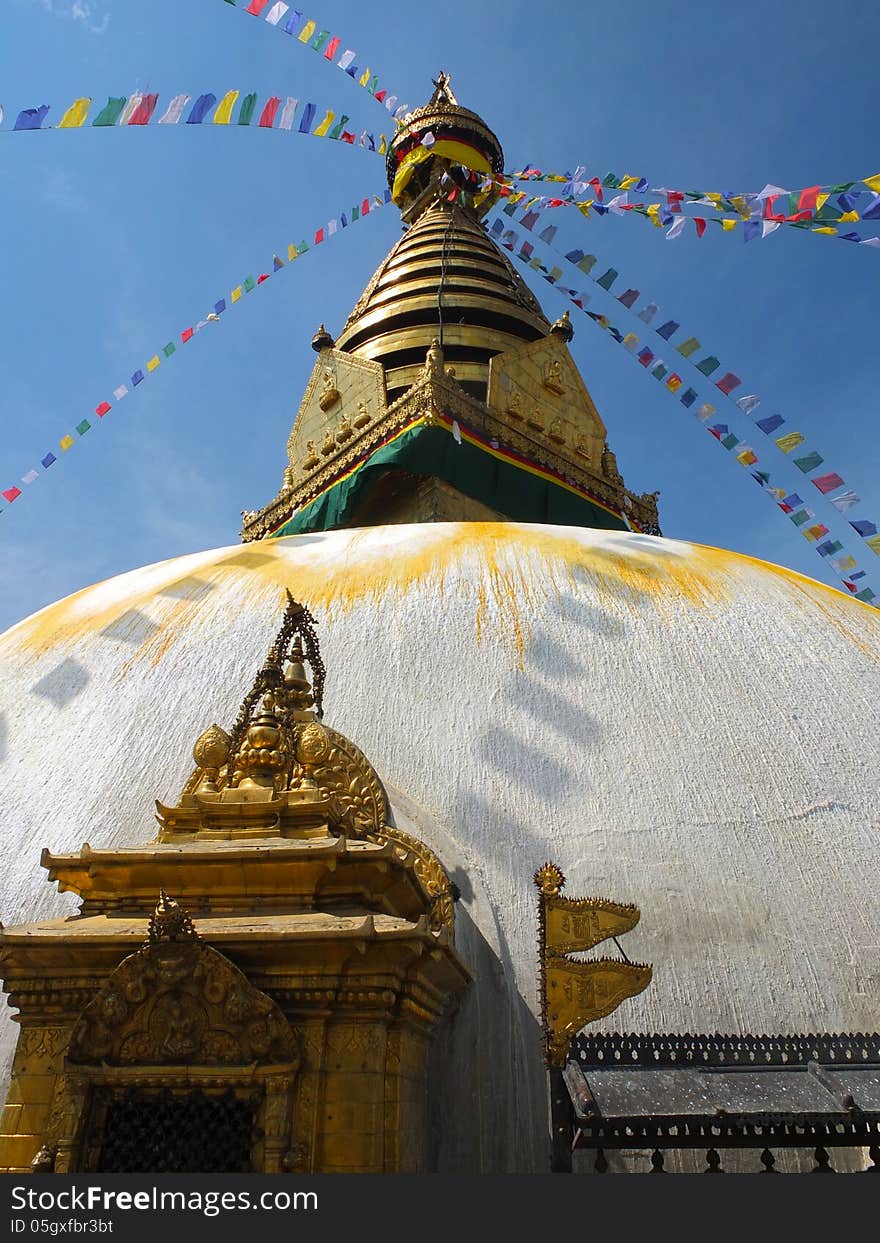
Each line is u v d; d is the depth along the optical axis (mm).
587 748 6629
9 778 6910
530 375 18109
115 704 7301
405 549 8898
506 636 7516
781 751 6691
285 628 5969
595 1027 5297
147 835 6129
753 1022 5340
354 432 17359
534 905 5824
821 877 5988
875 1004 5453
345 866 4301
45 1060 3982
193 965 3834
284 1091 3740
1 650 8703
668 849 6066
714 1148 3758
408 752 6676
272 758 5066
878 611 9203
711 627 7742
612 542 9289
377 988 3957
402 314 19531
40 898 5895
